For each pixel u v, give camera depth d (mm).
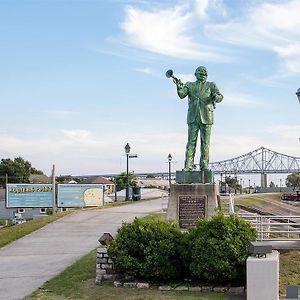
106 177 134875
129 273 14453
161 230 14562
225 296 12992
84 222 29188
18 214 50625
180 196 21953
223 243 13578
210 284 13914
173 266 14250
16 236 24156
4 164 105375
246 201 47625
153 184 117625
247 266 11719
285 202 57875
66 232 25500
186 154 23203
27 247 21547
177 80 23203
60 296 13461
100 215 32688
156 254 14203
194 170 22609
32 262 18438
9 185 48094
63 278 15508
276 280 11617
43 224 27953
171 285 13984
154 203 46031
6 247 21656
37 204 48406
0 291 14281
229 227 13781
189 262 14141
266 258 11820
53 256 19484
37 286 14781
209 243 13648
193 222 21719
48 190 48562
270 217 18438
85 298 13117
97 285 14359
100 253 14805
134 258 14367
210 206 21812
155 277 14367
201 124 22984
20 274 16469
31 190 48406
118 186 81750
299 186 111938
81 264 17172
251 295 11664
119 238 14648
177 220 21812
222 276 13664
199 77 23250
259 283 11641
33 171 120062
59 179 119625
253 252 12047
